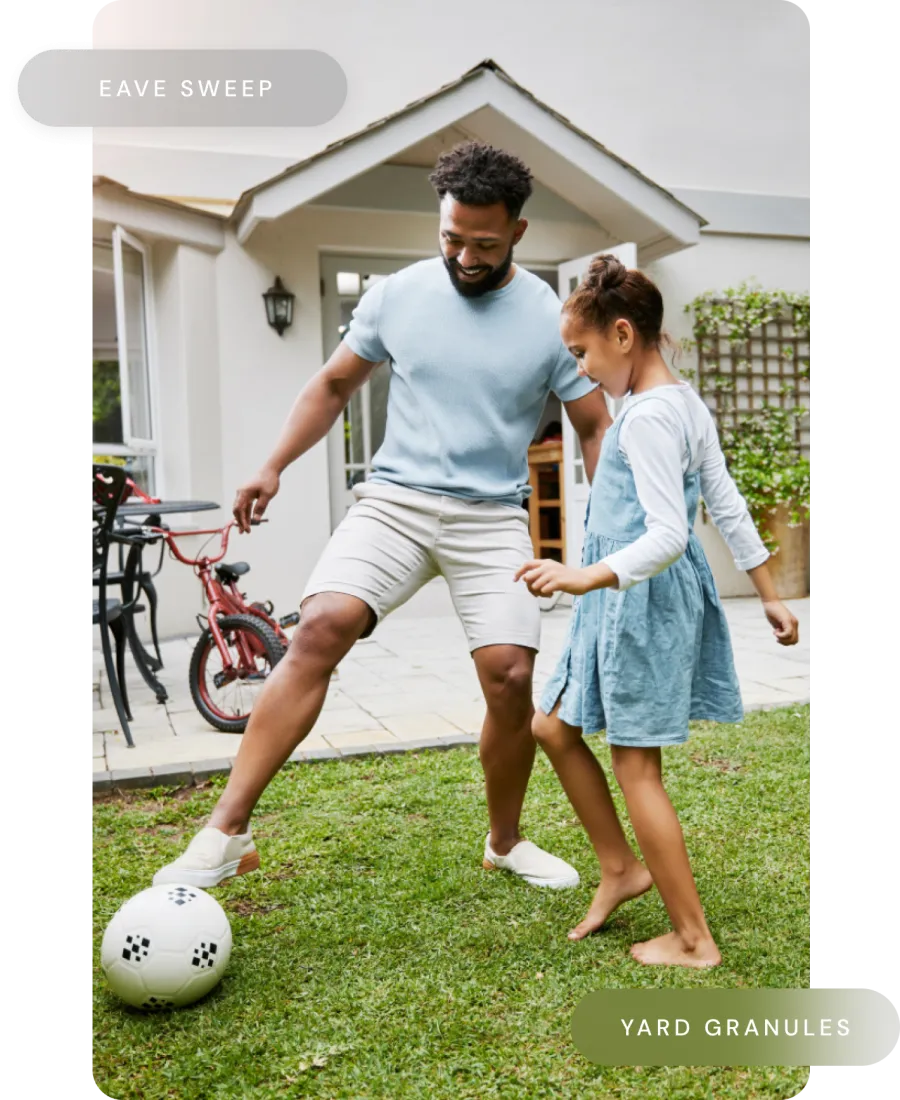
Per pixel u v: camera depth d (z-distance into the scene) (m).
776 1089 1.60
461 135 6.53
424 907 2.32
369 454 7.22
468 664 5.32
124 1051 1.75
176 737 3.88
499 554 2.39
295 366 6.68
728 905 2.26
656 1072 1.65
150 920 1.86
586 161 6.30
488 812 2.75
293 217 6.63
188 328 6.31
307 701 2.23
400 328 2.39
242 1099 1.61
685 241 6.67
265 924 2.25
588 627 2.08
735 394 7.77
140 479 6.47
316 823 2.92
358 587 2.29
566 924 2.21
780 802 2.97
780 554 7.48
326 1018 1.84
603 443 2.12
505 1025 1.79
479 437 2.38
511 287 2.37
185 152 6.23
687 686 2.02
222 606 4.09
